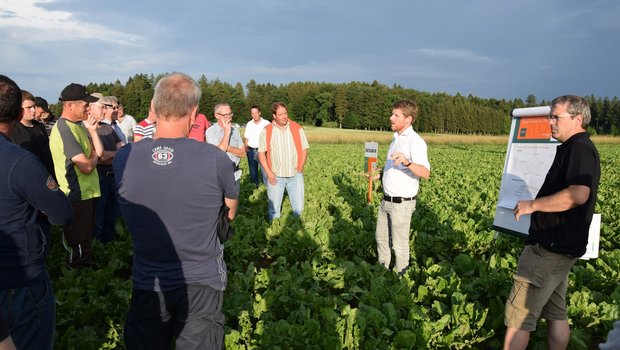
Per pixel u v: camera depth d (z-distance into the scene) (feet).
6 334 5.12
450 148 146.20
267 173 26.08
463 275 19.19
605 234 27.61
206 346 8.68
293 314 14.78
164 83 8.48
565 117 11.37
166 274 8.50
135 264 8.85
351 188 43.62
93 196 18.85
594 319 15.79
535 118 15.83
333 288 18.48
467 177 53.88
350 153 98.78
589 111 11.29
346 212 30.55
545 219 11.63
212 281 8.71
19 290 8.52
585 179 10.87
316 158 81.61
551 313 12.48
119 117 32.17
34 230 8.85
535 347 14.17
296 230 24.11
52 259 20.54
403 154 17.31
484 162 84.28
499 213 16.78
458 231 24.79
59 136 17.43
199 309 8.63
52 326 9.36
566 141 11.56
